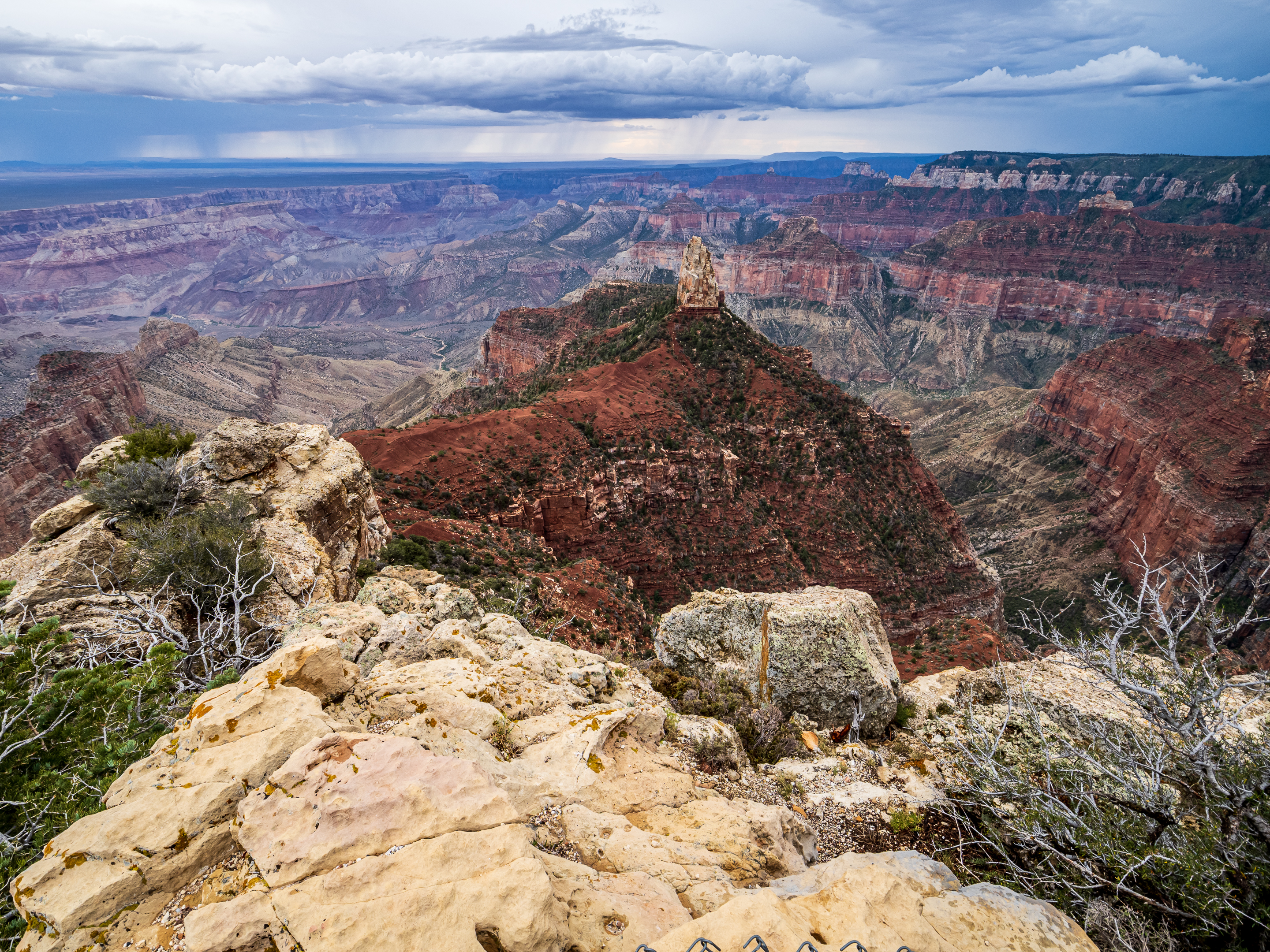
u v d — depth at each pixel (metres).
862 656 14.41
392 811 6.03
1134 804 8.21
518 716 9.51
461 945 4.92
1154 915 7.78
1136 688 7.95
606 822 7.41
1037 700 14.51
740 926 5.35
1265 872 7.17
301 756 6.59
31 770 9.87
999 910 5.86
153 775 6.70
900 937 5.45
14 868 7.91
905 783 11.88
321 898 5.27
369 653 12.17
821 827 10.49
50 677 11.76
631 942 5.48
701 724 11.17
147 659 12.53
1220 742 8.23
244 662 14.60
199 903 5.55
